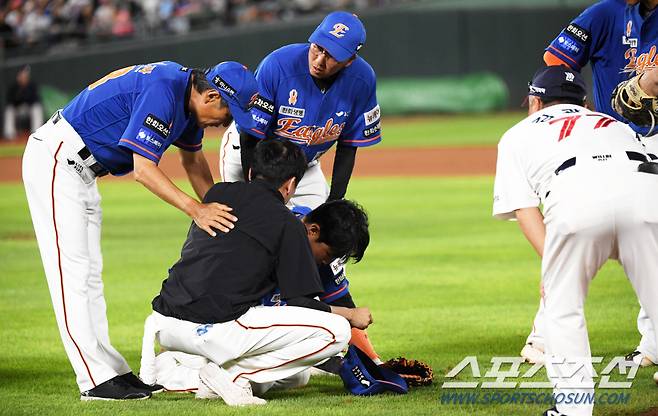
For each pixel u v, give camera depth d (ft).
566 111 52.42
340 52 62.75
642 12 65.41
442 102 361.71
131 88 58.75
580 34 67.31
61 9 371.35
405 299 91.20
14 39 342.64
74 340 58.49
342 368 59.88
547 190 50.16
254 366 56.70
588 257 49.14
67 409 55.72
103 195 198.08
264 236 55.67
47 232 58.80
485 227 137.39
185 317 56.08
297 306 56.24
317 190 72.23
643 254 48.80
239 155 70.64
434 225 140.87
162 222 153.38
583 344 49.37
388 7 366.22
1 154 280.92
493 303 88.63
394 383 58.44
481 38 359.05
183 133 63.10
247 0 386.32
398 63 361.30
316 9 381.60
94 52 341.00
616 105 57.41
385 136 306.14
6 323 84.28
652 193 48.34
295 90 66.13
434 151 261.03
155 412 54.44
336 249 58.65
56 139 58.90
